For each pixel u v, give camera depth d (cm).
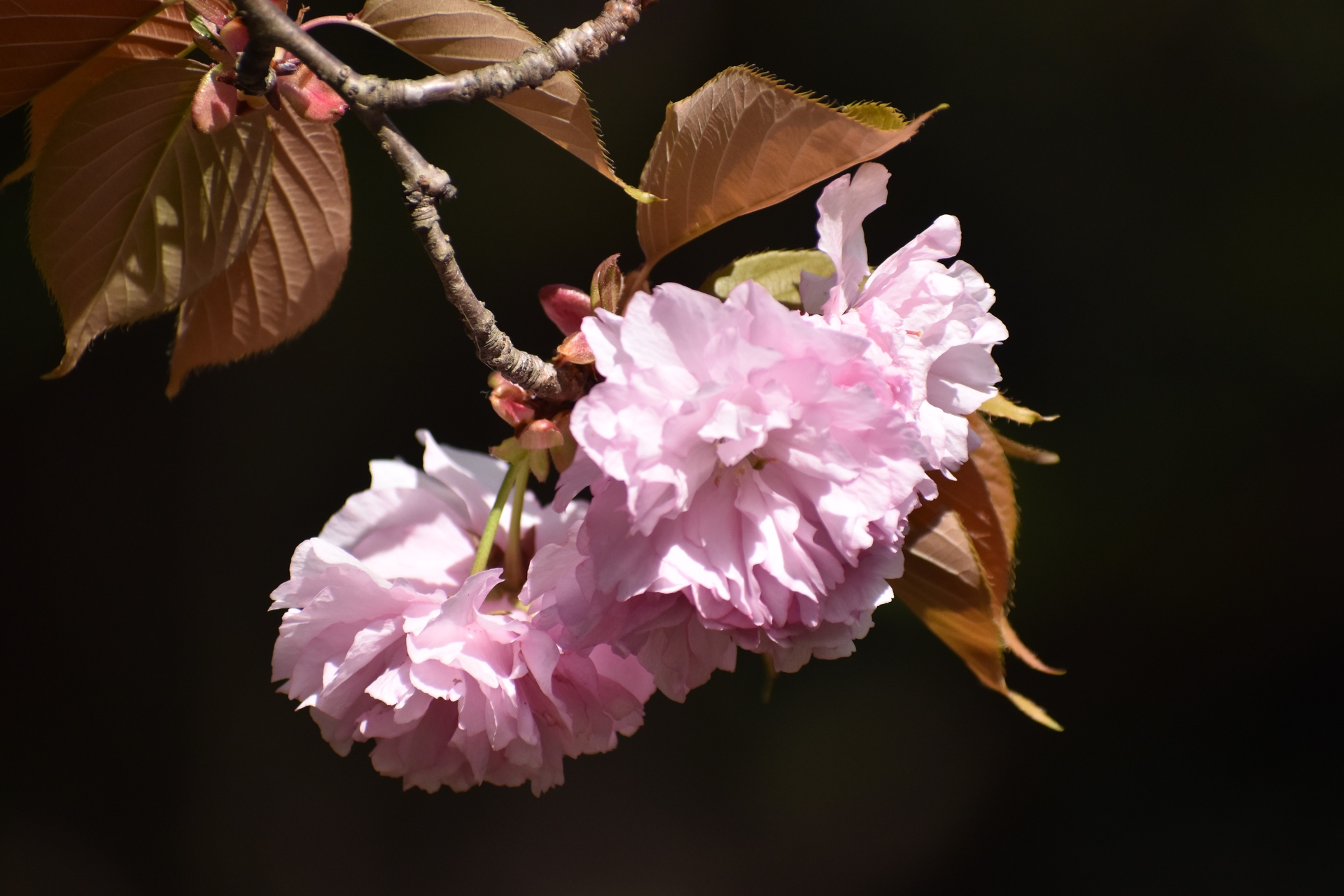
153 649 325
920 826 316
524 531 128
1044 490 322
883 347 124
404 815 322
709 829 319
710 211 125
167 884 311
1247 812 308
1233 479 321
